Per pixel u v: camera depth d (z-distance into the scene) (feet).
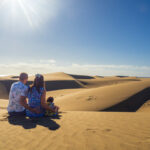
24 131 11.94
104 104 61.11
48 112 16.76
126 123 14.14
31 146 9.32
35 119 15.38
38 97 15.60
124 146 8.96
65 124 13.79
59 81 256.73
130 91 73.26
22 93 15.49
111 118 16.48
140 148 8.63
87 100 68.90
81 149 8.77
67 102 72.02
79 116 17.49
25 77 15.93
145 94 68.39
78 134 11.16
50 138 10.50
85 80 321.32
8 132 11.75
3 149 8.99
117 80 355.56
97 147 8.97
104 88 92.84
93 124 13.82
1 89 202.69
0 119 15.28
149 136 10.48
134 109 56.90
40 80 15.61
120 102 61.46
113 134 11.03
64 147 9.09
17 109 16.39
